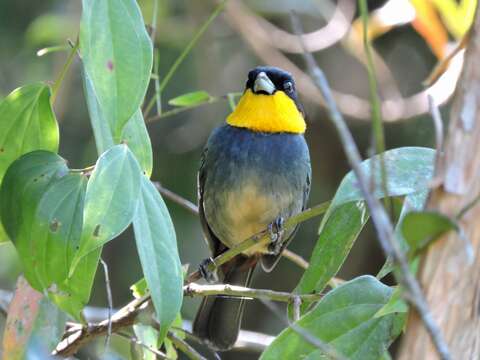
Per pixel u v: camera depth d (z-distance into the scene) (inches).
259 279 579.8
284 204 369.7
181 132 546.0
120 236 535.2
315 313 206.8
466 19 323.6
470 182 151.6
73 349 257.8
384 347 205.9
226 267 385.7
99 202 192.2
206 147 380.2
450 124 153.9
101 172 193.6
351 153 143.3
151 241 197.5
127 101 196.7
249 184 365.4
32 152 220.1
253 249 373.4
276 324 575.2
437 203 153.6
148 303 254.1
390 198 204.8
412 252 155.9
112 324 255.9
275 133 371.6
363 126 567.2
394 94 493.0
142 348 256.8
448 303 150.8
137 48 199.2
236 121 374.6
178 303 193.9
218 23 551.8
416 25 361.1
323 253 239.3
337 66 570.6
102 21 198.5
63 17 481.4
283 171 367.6
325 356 203.6
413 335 150.0
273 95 371.9
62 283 212.8
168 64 526.9
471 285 151.9
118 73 197.2
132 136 219.9
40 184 215.6
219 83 549.0
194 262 520.4
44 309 236.1
